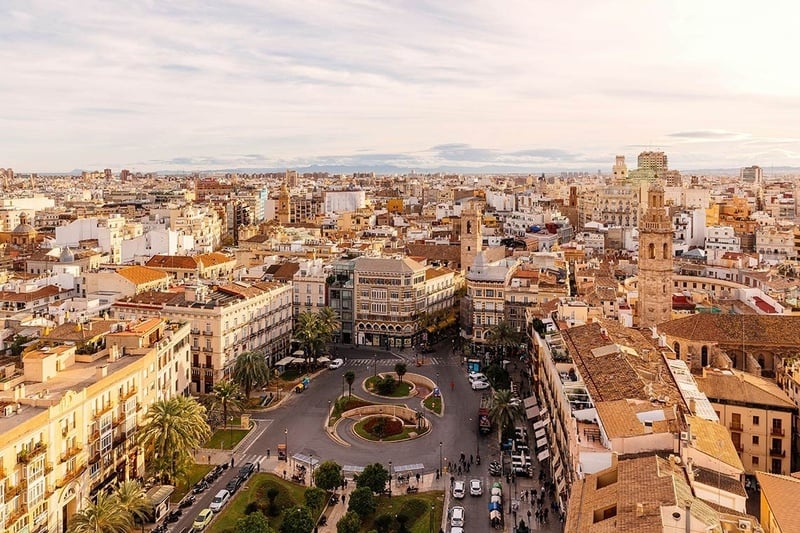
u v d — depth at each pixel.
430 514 115.31
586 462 90.69
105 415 118.31
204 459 139.88
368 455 141.62
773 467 124.06
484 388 182.38
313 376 196.38
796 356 142.50
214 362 179.88
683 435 86.25
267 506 118.44
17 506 95.12
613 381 108.88
